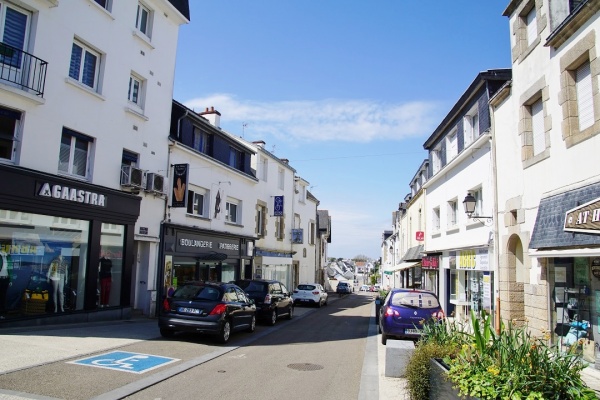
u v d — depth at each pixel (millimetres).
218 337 10836
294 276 33906
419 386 5805
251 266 24703
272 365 8766
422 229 23703
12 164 10500
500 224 12102
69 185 11750
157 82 16188
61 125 11781
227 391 6656
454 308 17922
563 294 8891
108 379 6754
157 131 16109
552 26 9359
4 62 10352
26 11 10969
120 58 14203
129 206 14117
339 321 18703
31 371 6797
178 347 9977
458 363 4816
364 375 8133
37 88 10961
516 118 11164
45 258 11312
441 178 19219
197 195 19438
